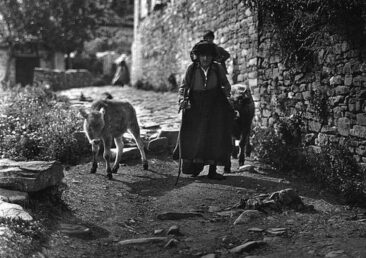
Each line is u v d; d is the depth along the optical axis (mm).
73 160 8055
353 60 6613
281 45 8500
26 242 4266
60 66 30656
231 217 5566
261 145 8391
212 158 7078
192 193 6504
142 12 24109
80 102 13711
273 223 5309
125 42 34000
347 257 4203
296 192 6324
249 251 4512
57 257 4297
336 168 6719
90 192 6355
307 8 7492
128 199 6250
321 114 7383
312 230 5035
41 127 8789
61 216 5332
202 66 6980
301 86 8039
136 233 5113
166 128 9570
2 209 4789
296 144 8102
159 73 20609
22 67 30516
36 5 26094
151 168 7906
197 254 4469
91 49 33156
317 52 7512
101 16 29234
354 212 5711
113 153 8227
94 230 5066
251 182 7070
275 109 8930
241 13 11094
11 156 7727
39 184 5371
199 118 7039
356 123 6586
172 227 5066
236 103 7695
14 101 11086
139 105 14695
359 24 6379
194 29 15484
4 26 27109
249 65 10547
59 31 27219
